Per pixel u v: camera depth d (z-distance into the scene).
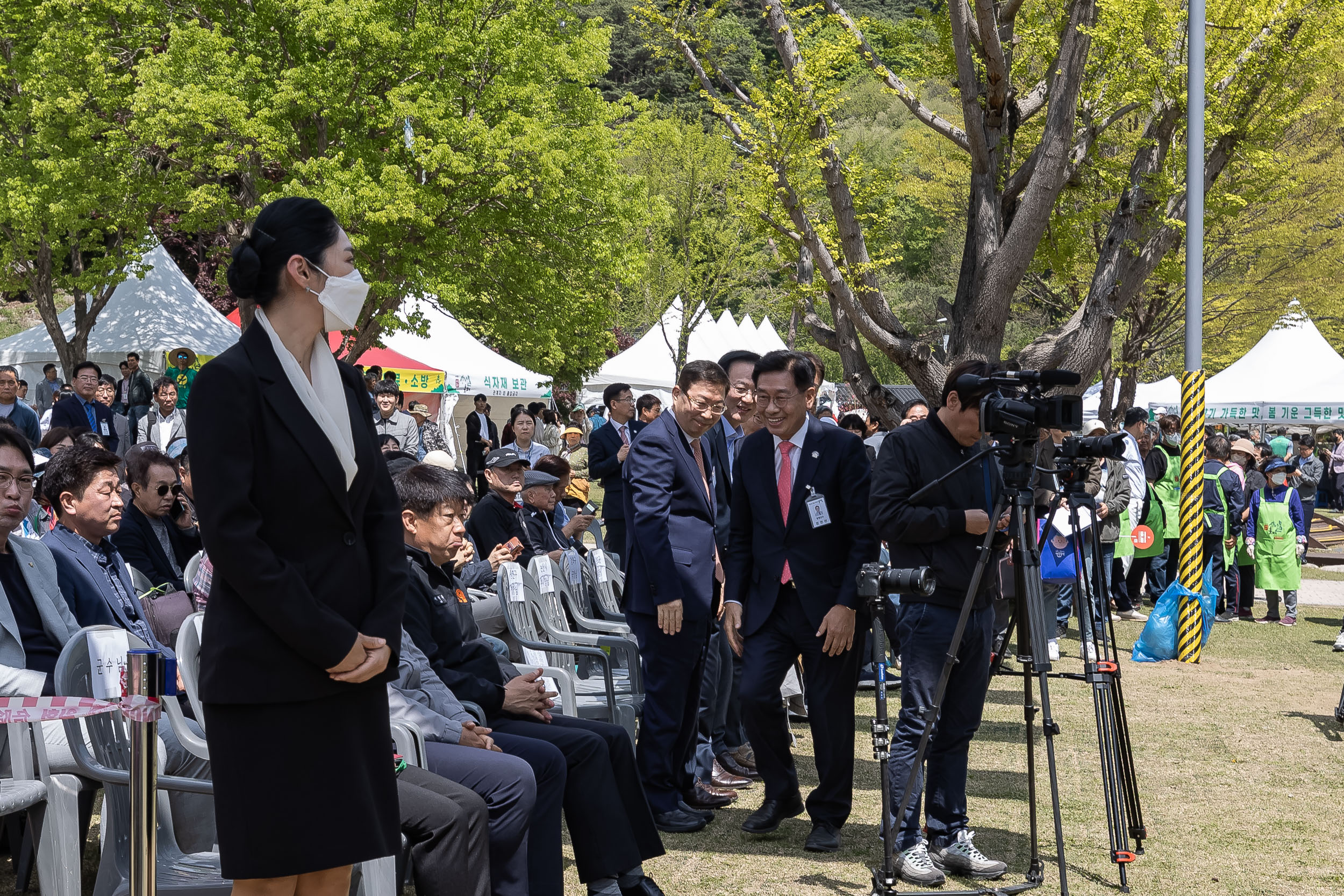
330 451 2.40
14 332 35.53
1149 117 11.88
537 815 3.80
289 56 17.50
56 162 17.36
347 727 2.41
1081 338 10.36
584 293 20.70
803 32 10.71
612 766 4.16
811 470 4.69
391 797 2.52
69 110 16.97
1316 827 5.05
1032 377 3.84
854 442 4.76
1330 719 7.15
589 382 31.67
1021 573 3.94
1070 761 6.13
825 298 11.41
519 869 3.63
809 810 4.77
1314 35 10.05
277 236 2.40
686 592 5.00
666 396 32.12
